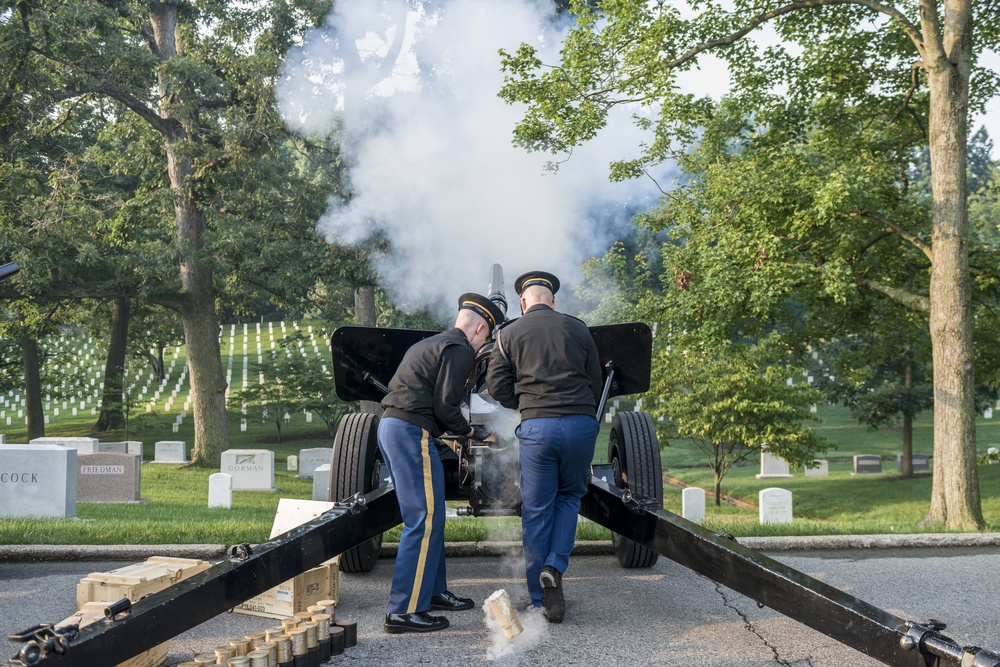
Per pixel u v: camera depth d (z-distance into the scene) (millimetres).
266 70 24984
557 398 4656
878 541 7289
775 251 14227
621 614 4957
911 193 17000
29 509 12375
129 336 44281
